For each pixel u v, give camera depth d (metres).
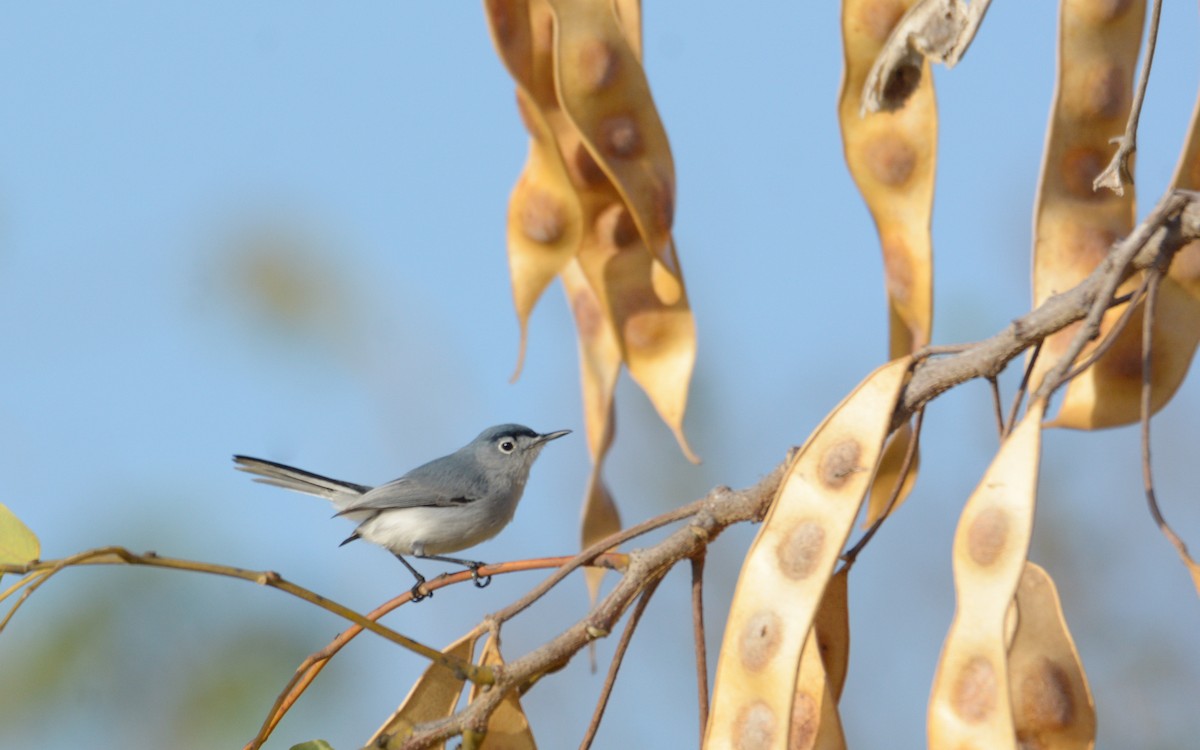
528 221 10.75
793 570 7.69
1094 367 9.99
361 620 7.50
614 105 10.29
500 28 10.31
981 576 7.13
